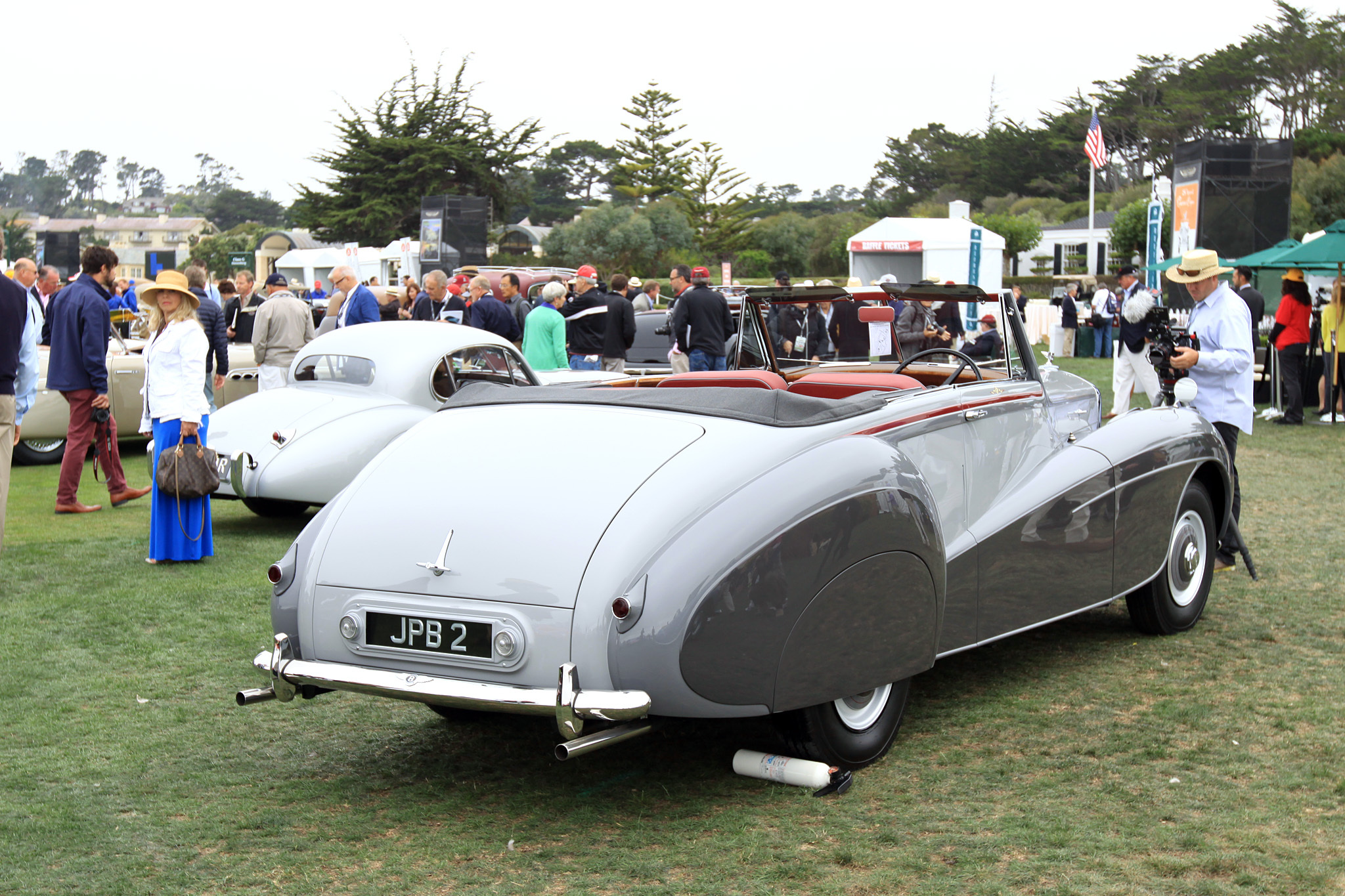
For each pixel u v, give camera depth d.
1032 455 4.71
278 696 3.47
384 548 3.36
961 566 4.04
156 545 6.70
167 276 6.53
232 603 5.86
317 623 3.41
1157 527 4.93
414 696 3.18
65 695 4.52
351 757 3.89
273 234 46.84
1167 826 3.19
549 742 4.04
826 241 66.25
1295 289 12.94
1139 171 97.69
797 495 3.27
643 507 3.17
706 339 11.29
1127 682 4.54
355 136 59.84
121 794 3.56
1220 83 89.12
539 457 3.47
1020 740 3.91
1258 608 5.62
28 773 3.74
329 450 7.25
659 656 3.02
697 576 3.06
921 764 3.71
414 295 19.59
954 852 3.04
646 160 70.19
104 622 5.52
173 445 6.66
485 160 61.19
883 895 2.81
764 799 3.45
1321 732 3.95
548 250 57.59
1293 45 85.25
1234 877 2.87
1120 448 4.78
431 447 3.67
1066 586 4.51
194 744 4.01
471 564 3.20
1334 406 13.05
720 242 66.56
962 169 106.25
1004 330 4.71
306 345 8.11
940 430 4.10
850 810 3.34
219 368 10.77
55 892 2.89
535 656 3.08
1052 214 92.38
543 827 3.29
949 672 4.75
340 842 3.20
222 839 3.23
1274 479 9.34
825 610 3.30
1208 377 6.03
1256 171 19.27
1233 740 3.88
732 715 3.17
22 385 6.90
